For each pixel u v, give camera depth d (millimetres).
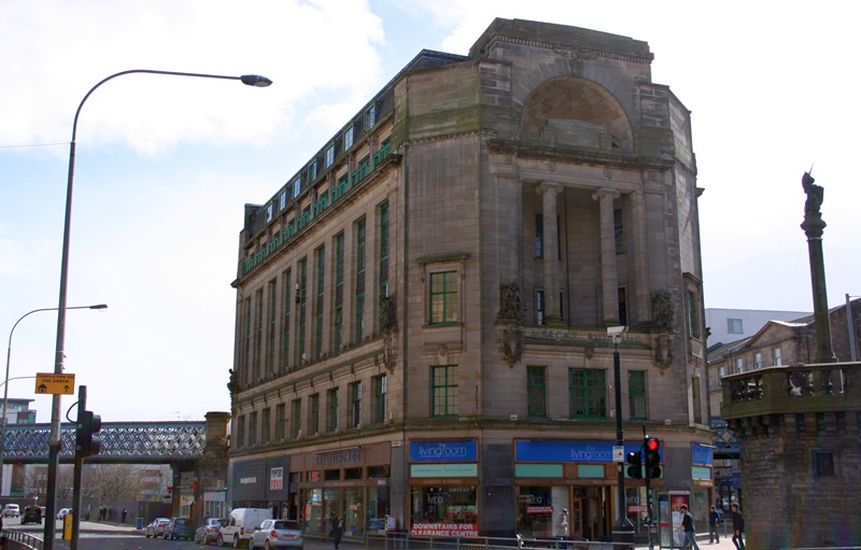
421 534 43094
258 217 79750
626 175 48281
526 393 44188
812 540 25922
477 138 45938
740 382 28719
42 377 22578
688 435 46344
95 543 58156
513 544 40844
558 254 48219
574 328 45500
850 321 53688
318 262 61844
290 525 44750
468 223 45312
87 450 20078
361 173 53656
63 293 23266
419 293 45750
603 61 49094
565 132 48312
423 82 47719
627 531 29453
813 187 28531
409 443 44281
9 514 125500
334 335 57219
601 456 44312
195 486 90938
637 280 47625
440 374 45000
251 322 77062
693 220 52281
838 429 25984
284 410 66250
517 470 43031
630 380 46125
